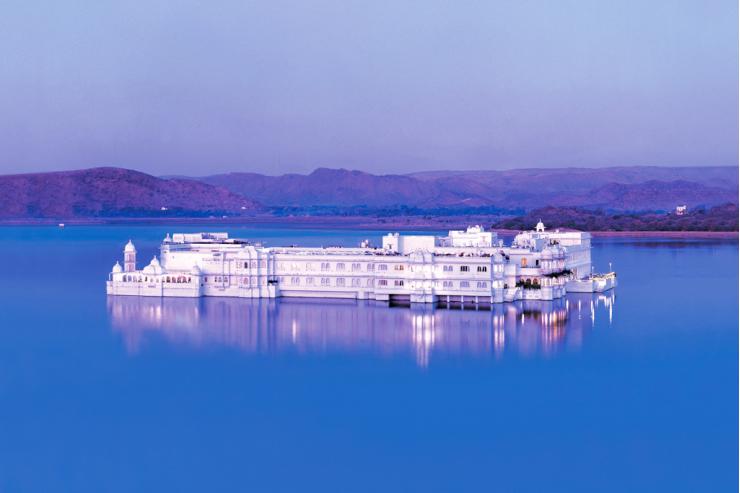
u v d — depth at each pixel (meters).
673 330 187.88
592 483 105.62
